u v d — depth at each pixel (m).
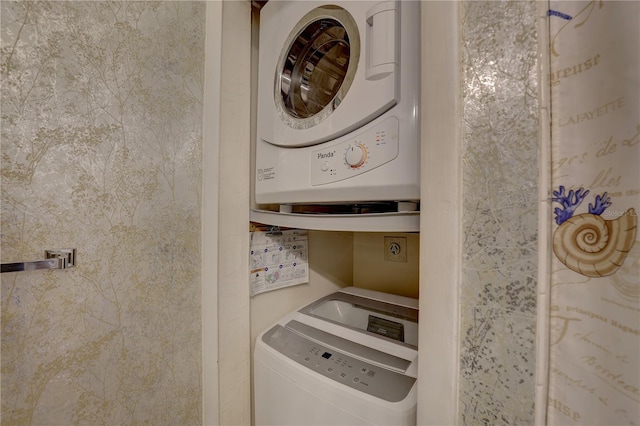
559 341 0.37
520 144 0.39
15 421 0.66
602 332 0.35
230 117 0.96
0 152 0.63
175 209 0.91
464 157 0.44
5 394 0.65
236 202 0.98
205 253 0.97
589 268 0.36
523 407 0.39
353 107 0.73
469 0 0.44
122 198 0.80
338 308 1.14
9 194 0.64
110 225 0.79
